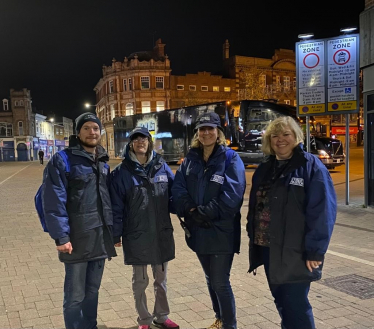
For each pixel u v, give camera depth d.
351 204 9.74
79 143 3.24
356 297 4.08
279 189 2.81
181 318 3.71
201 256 3.38
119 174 3.44
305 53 9.88
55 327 3.51
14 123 59.56
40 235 7.32
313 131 20.62
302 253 2.72
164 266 3.53
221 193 3.17
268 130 2.97
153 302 4.08
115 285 4.59
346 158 9.71
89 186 3.14
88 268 3.28
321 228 2.61
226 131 20.77
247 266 5.22
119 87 47.53
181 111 24.61
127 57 48.94
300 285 2.77
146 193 3.42
